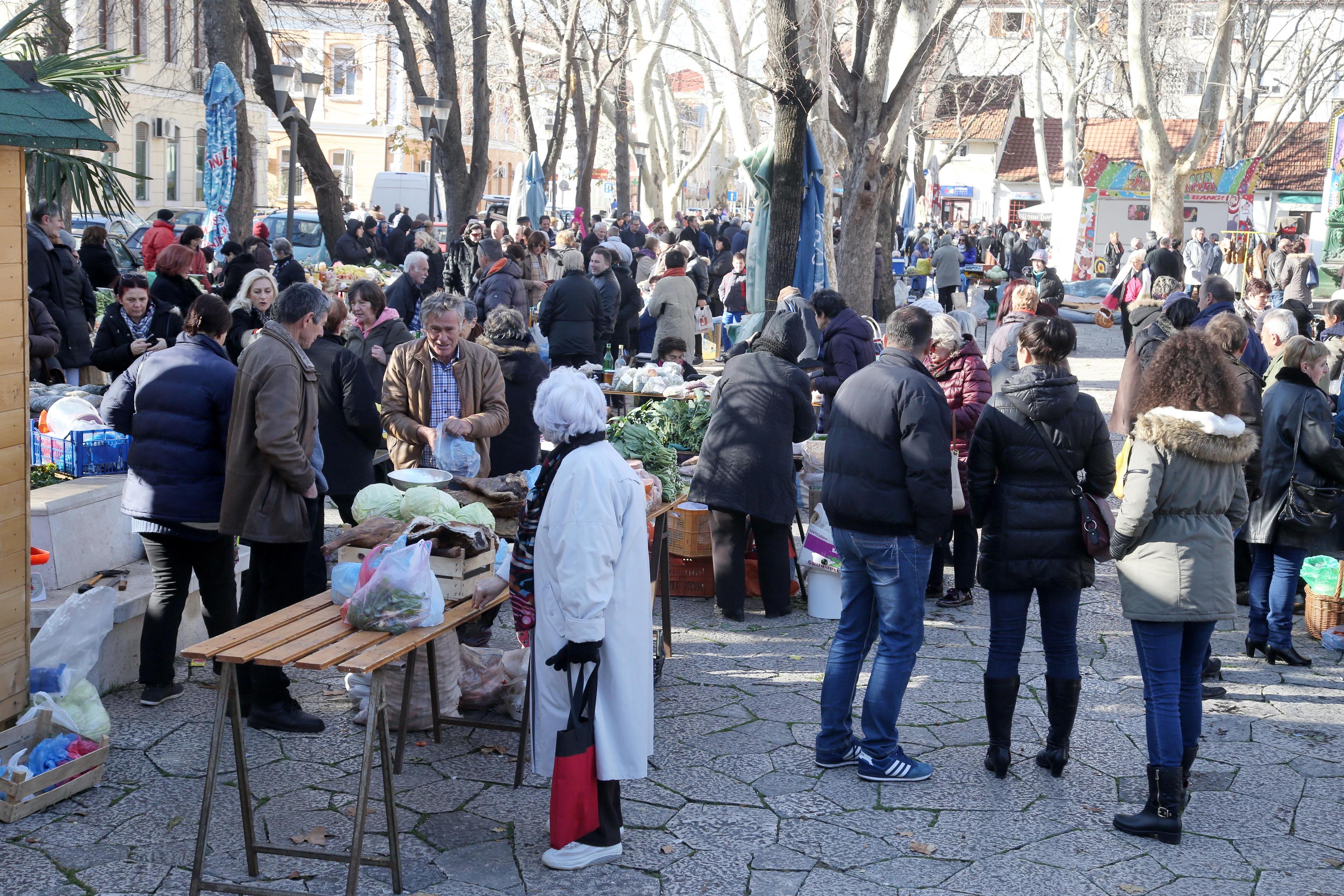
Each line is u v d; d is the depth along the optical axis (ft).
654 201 126.62
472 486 17.51
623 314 49.67
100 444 20.20
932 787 15.71
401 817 14.42
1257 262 83.66
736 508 21.76
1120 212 111.45
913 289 89.81
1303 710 18.62
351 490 20.72
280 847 13.15
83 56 17.65
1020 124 171.83
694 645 21.34
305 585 18.66
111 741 16.16
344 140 161.07
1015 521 15.42
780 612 22.88
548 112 141.59
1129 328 53.47
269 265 40.60
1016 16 160.56
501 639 21.38
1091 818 14.87
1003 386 15.48
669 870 13.35
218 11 51.11
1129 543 14.32
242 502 16.30
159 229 43.45
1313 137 150.61
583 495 12.59
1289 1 125.49
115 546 19.51
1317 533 20.04
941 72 117.70
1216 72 85.97
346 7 141.79
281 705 16.90
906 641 15.53
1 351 14.30
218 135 49.78
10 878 12.70
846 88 43.73
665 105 130.11
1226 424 14.01
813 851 13.88
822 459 25.63
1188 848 14.10
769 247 34.32
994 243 115.96
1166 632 14.44
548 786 15.46
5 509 14.46
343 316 21.56
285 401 15.90
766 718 17.94
